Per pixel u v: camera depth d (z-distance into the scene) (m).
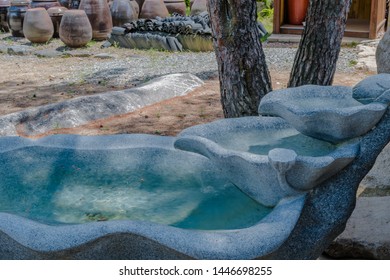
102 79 8.07
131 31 10.61
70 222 2.78
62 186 3.11
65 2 13.38
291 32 10.87
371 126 2.66
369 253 3.36
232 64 4.34
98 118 5.97
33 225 2.36
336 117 2.58
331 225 2.66
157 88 6.82
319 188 2.64
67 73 8.56
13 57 10.09
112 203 2.94
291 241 2.55
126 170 3.19
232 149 2.87
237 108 4.41
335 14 4.15
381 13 10.90
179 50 10.07
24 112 5.68
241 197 2.82
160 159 3.22
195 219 2.71
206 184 3.01
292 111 2.68
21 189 3.09
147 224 2.28
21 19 11.94
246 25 4.27
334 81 7.43
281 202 2.55
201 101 6.71
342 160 2.56
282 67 8.51
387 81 2.84
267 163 2.51
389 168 4.27
